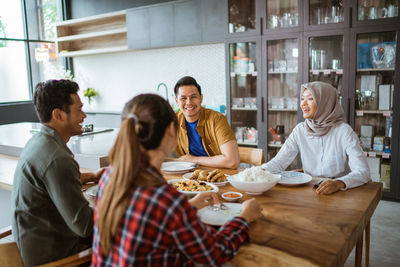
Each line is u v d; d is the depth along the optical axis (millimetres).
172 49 5176
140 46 4930
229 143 2275
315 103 2148
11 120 5828
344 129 2127
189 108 2371
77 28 6125
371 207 1487
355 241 1221
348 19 3355
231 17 4023
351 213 1344
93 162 2117
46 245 1376
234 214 1286
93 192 1671
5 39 5832
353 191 1639
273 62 3898
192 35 4375
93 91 6027
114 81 5980
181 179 1896
